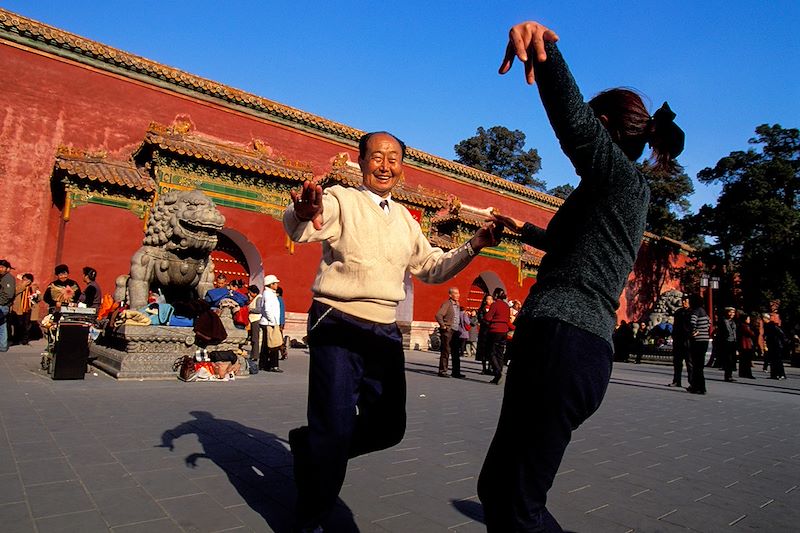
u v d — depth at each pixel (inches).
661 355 970.7
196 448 190.9
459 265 123.8
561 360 78.2
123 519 125.0
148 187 617.9
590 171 80.3
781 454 233.9
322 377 112.5
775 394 495.5
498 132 2222.0
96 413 242.2
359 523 130.9
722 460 216.4
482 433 243.1
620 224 81.7
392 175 126.2
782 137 1539.1
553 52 71.5
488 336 469.4
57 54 627.5
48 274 598.2
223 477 159.6
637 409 351.3
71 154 600.4
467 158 2204.7
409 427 252.1
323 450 110.3
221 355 383.6
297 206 97.2
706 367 948.6
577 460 205.3
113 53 655.8
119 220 613.9
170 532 119.0
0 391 286.8
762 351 1259.8
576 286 82.1
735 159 1568.7
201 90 722.8
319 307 116.0
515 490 80.0
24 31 602.9
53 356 344.2
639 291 1450.5
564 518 141.6
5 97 594.2
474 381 479.5
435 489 159.3
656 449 231.0
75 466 163.5
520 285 1046.4
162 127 639.1
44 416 231.1
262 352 473.1
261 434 216.4
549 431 79.0
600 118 91.5
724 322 630.5
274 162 725.3
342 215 115.3
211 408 269.0
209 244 399.2
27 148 602.2
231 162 662.5
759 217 1444.4
